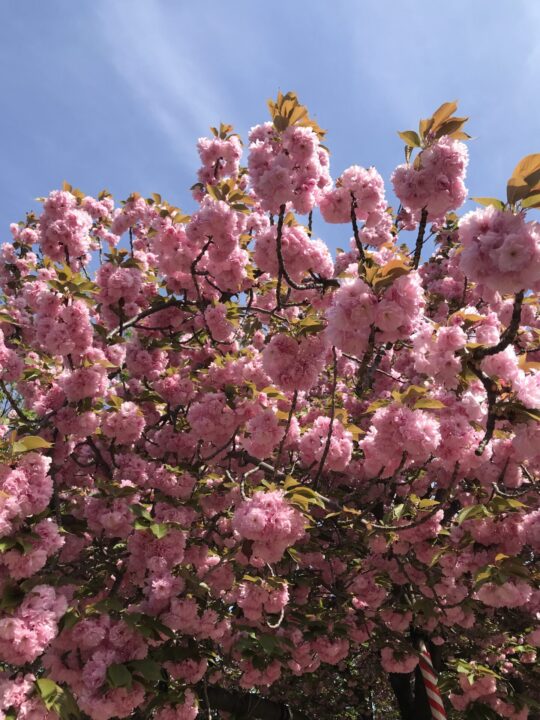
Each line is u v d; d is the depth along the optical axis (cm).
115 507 393
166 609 380
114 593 387
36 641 270
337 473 570
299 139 338
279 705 607
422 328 274
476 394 328
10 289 786
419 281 256
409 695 700
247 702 583
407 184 300
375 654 718
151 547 388
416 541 437
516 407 261
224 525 516
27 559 286
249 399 424
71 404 430
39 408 454
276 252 360
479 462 301
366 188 336
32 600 282
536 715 597
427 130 300
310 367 323
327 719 821
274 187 330
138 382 554
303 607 493
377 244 627
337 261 628
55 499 410
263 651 445
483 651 568
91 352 406
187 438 512
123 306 492
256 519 284
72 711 283
